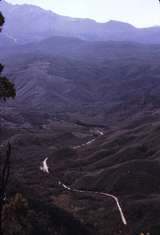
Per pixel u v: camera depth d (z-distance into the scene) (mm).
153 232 46469
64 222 42375
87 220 53500
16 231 27828
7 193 40062
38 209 40781
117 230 49969
